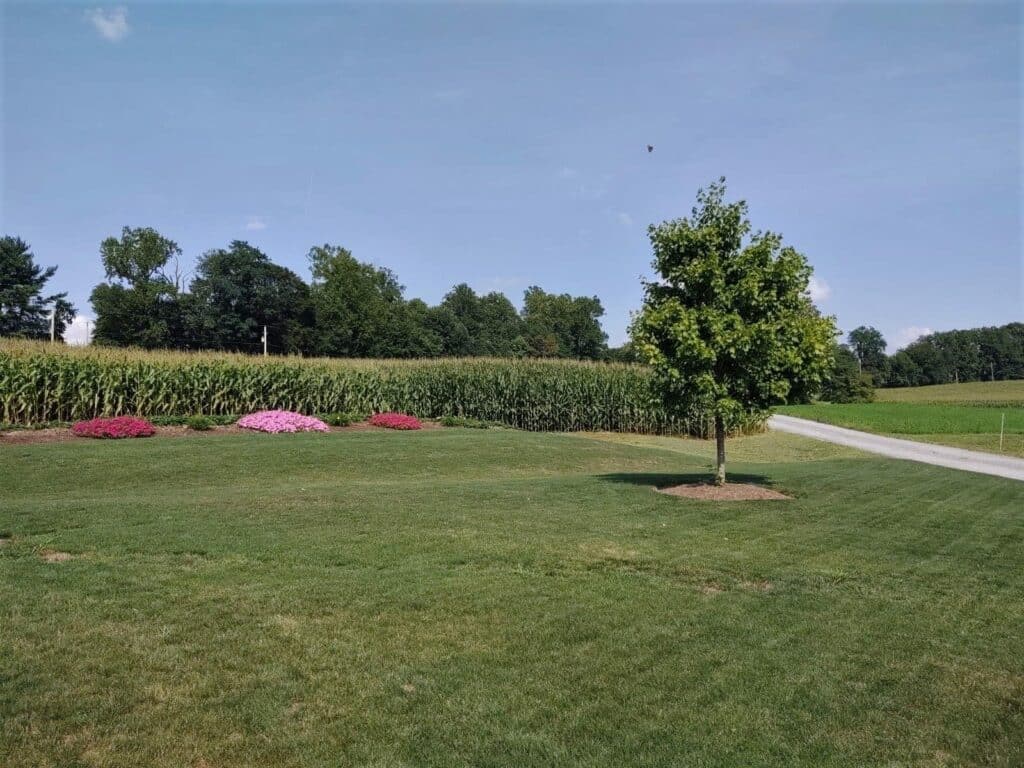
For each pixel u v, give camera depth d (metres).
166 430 18.42
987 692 4.14
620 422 29.70
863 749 3.46
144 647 4.33
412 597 5.45
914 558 7.32
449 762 3.21
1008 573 6.80
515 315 101.69
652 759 3.29
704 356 10.25
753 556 7.17
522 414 29.17
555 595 5.64
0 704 3.56
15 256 62.03
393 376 27.66
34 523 7.57
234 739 3.35
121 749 3.24
